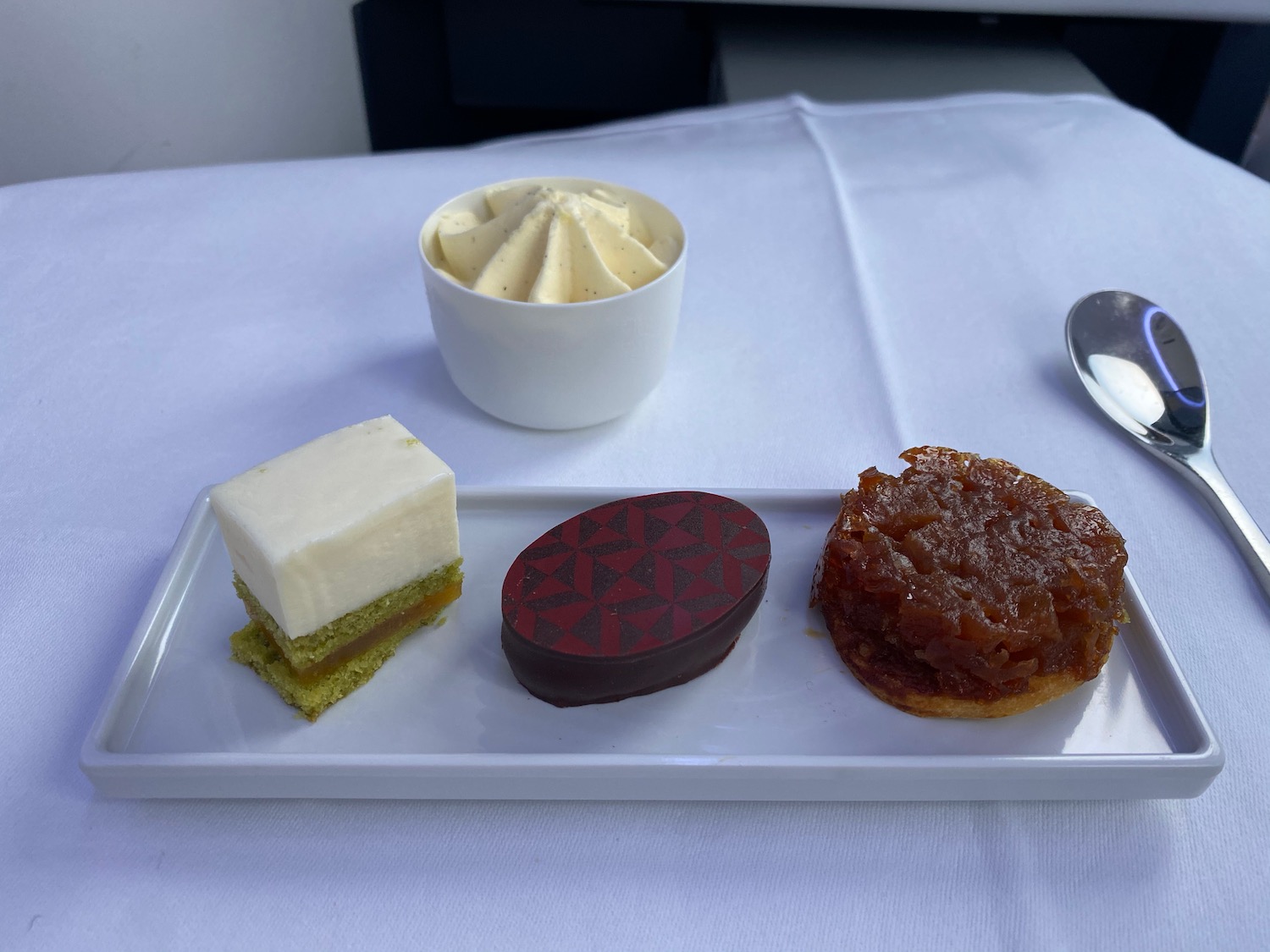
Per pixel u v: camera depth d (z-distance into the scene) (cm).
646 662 17
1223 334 28
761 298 29
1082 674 18
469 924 15
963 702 18
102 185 33
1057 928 15
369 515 17
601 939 15
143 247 30
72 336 26
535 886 16
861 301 29
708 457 24
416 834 16
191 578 20
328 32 48
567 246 23
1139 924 15
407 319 28
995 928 15
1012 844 16
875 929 15
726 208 33
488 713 18
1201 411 25
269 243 31
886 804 17
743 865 16
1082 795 17
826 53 48
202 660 18
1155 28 53
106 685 18
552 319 21
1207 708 18
